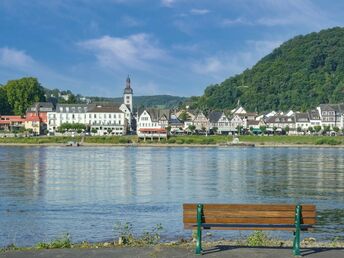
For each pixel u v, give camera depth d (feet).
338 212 141.90
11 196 170.50
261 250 70.03
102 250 70.18
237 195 180.34
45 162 338.13
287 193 186.19
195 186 206.28
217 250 69.92
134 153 473.26
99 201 160.76
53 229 115.96
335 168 299.58
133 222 125.08
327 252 69.41
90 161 352.08
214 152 503.20
